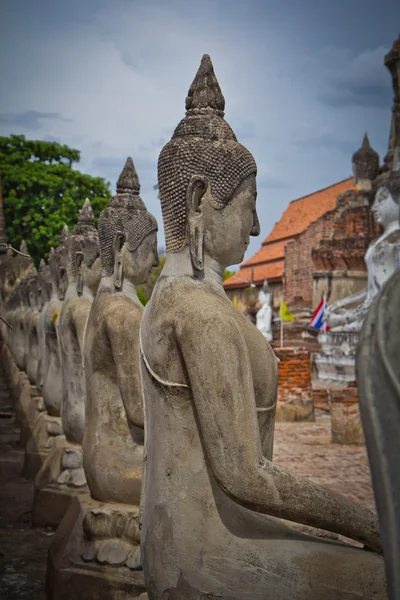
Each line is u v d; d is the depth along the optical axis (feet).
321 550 10.91
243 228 12.51
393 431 5.85
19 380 52.95
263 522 11.51
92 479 19.38
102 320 18.70
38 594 20.70
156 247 20.11
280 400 53.11
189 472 11.49
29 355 46.50
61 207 101.04
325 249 90.79
